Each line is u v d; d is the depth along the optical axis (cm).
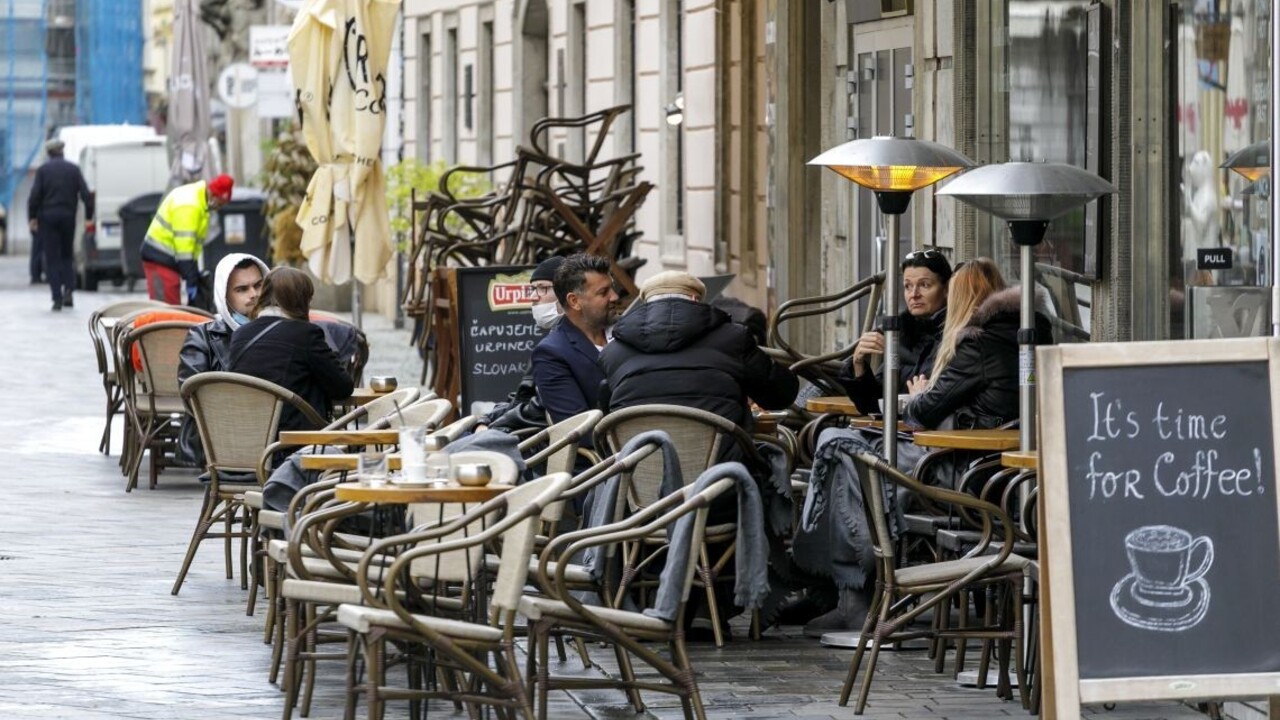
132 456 2427
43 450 2653
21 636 1498
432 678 1267
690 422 1450
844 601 1514
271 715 1262
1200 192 1535
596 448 1480
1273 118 1255
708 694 1327
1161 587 1039
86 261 6256
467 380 2323
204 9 5741
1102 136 1752
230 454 1695
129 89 9125
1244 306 1391
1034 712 1265
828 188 2638
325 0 2561
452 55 4588
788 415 1831
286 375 1761
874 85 2473
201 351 1973
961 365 1504
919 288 1680
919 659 1442
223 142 7312
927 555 1556
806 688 1344
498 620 1122
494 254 2734
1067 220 1844
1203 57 1531
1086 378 1043
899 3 2375
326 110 2584
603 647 1488
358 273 2580
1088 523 1036
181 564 1828
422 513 1296
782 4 2642
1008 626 1338
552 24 3888
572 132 3766
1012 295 1514
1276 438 1052
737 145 2900
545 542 1393
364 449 1585
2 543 1923
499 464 1262
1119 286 1706
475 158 4372
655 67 3272
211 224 4928
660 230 3256
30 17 9012
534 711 1277
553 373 1611
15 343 4306
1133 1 1678
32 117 9025
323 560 1309
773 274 2694
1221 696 1034
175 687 1337
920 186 1408
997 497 1454
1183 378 1049
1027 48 1977
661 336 1498
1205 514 1044
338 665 1406
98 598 1655
